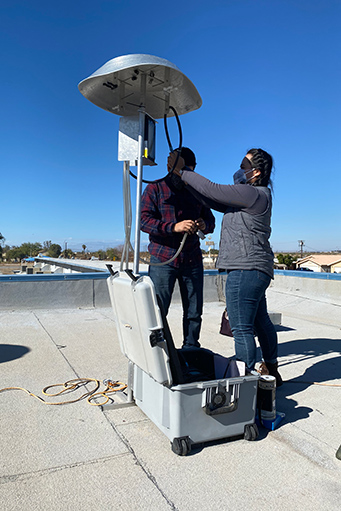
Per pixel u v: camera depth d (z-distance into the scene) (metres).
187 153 2.71
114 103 2.76
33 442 2.02
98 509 1.51
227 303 2.44
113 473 1.75
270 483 1.71
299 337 4.69
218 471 1.79
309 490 1.67
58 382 2.97
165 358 1.89
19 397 2.65
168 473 1.77
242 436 2.14
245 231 2.33
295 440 2.12
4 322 5.09
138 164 2.34
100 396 2.70
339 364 3.60
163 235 2.61
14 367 3.31
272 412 2.24
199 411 1.95
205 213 3.06
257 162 2.46
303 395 2.81
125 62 2.19
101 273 6.50
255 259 2.32
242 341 2.35
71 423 2.26
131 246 2.58
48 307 6.11
